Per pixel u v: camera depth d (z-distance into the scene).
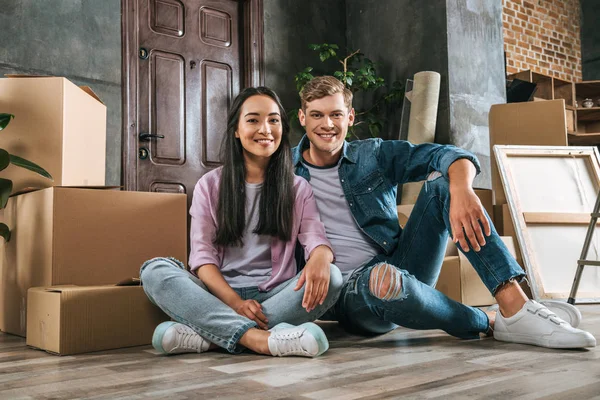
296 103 4.58
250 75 4.34
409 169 1.71
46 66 3.41
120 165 3.67
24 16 3.35
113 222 1.90
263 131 1.55
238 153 1.63
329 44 4.80
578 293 2.92
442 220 1.63
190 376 1.20
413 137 3.95
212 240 1.61
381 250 1.78
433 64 4.12
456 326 1.57
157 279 1.49
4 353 1.56
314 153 1.82
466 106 4.07
